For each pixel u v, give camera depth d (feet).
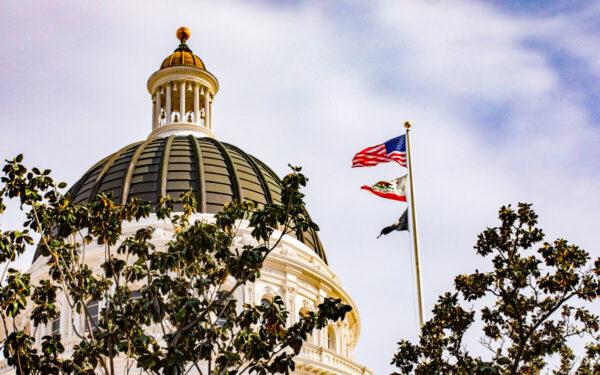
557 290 127.95
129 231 233.55
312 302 241.76
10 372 208.74
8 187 121.29
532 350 128.36
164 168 256.73
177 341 119.55
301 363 209.26
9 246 119.44
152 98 307.78
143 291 124.88
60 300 220.64
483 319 132.87
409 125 205.77
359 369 226.17
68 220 124.16
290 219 126.72
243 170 263.90
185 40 323.37
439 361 133.18
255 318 124.36
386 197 199.31
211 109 306.14
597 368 133.59
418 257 191.01
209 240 127.54
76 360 123.85
